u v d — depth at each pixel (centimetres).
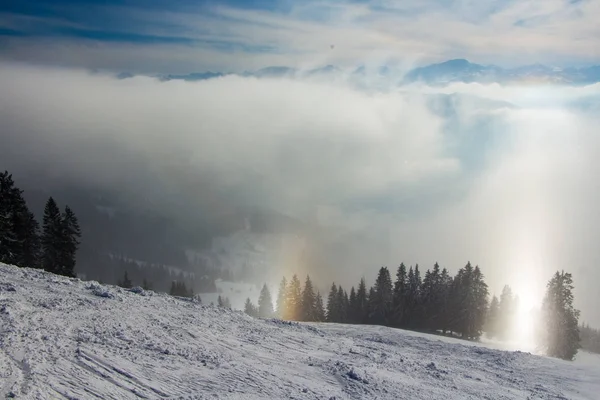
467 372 1897
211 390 1184
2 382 991
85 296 1923
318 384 1381
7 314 1421
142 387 1134
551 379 1969
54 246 4469
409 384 1534
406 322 6244
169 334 1609
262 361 1522
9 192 4109
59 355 1206
